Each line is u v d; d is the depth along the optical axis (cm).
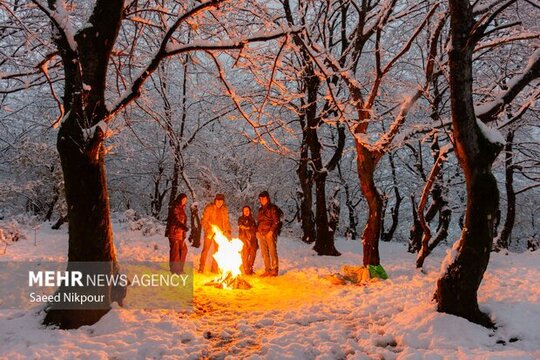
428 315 594
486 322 581
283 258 1371
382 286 896
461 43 562
